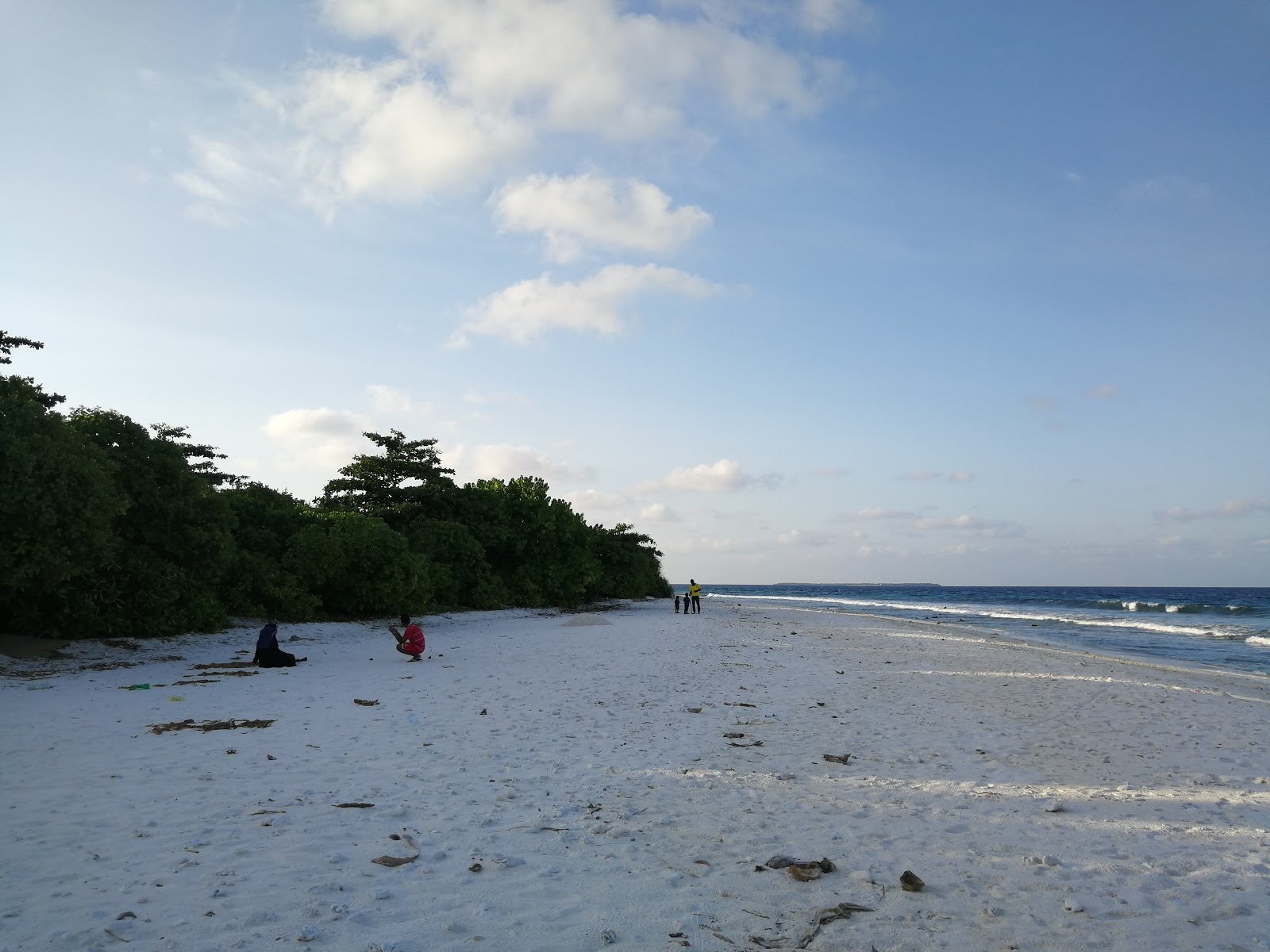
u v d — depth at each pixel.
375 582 32.47
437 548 41.84
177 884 5.37
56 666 17.12
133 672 16.88
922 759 10.05
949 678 19.11
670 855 6.21
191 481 23.41
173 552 23.28
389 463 44.69
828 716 13.18
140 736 10.16
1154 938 4.93
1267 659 29.30
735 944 4.67
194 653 20.61
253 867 5.71
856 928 4.94
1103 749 11.23
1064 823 7.41
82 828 6.49
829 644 28.69
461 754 9.58
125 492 21.36
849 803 7.88
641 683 16.69
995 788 8.68
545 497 52.06
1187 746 11.71
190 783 7.95
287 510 32.81
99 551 19.27
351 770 8.69
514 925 4.86
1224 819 7.75
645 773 8.94
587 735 11.05
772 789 8.38
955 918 5.14
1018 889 5.70
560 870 5.81
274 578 28.56
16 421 17.06
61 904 4.97
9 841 6.15
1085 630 44.25
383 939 4.60
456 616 39.09
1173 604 83.62
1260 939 4.94
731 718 12.77
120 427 23.02
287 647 23.08
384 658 21.23
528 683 16.31
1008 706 14.98
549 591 51.53
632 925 4.89
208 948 4.42
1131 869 6.15
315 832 6.53
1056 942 4.83
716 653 24.09
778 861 6.08
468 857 6.07
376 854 6.07
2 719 11.16
